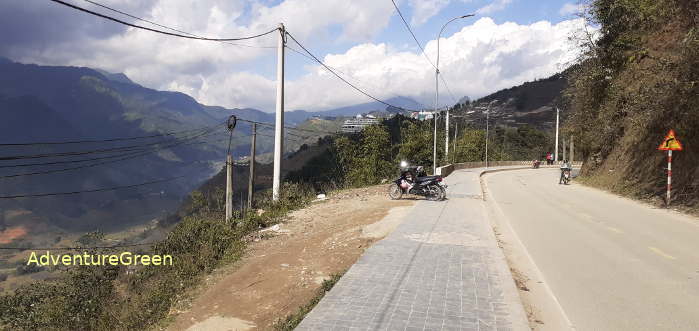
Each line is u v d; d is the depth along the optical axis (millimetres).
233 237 11008
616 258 7535
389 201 15414
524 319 4426
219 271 8797
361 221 11211
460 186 22844
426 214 11938
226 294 7359
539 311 5012
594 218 12477
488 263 6699
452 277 5930
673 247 8422
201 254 10320
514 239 9336
